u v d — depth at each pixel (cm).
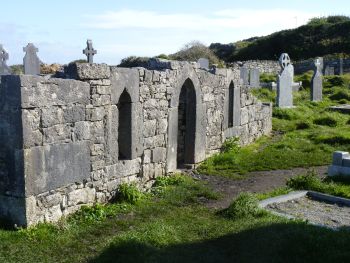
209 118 1122
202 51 3111
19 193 614
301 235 543
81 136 712
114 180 796
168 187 880
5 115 614
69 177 690
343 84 2591
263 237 559
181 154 1073
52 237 606
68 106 683
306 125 1595
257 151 1251
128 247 538
